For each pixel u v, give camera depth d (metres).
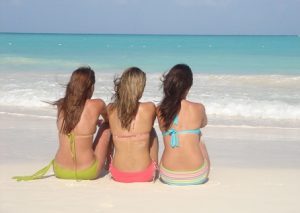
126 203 3.01
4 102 8.04
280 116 7.14
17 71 13.42
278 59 19.00
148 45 36.97
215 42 48.78
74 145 3.50
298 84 10.45
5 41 41.88
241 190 3.33
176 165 3.45
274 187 3.43
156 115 3.57
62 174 3.56
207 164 3.50
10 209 2.88
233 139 5.57
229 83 10.64
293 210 2.90
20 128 6.09
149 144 3.65
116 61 17.97
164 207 2.94
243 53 23.86
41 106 7.83
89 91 3.56
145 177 3.51
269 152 4.89
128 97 3.45
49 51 24.41
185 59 19.25
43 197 3.12
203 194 3.22
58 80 10.99
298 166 4.24
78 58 19.14
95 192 3.24
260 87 9.97
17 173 3.81
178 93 3.48
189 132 3.46
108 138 3.66
